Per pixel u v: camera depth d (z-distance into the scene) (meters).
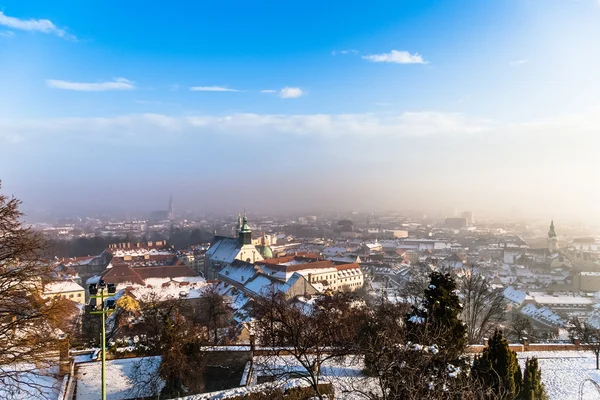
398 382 27.84
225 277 182.62
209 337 83.38
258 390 44.97
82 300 136.50
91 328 95.62
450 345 40.31
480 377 40.41
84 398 48.69
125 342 71.69
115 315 99.12
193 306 122.19
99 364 58.06
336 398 44.03
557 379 57.12
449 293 44.22
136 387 50.84
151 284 153.50
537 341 90.69
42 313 37.16
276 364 55.47
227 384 54.53
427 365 31.12
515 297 159.62
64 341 44.25
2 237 35.12
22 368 46.69
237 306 126.88
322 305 88.69
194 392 51.84
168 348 51.19
